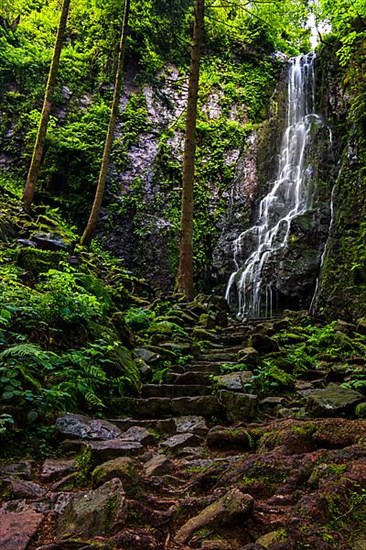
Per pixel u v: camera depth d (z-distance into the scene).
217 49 19.80
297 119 16.38
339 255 10.10
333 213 11.09
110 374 4.78
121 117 16.70
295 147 15.15
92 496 2.30
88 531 2.10
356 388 4.92
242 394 4.39
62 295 5.11
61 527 2.18
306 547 1.82
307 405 4.27
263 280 12.66
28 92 15.90
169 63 18.80
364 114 10.82
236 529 2.08
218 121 18.16
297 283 11.73
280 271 12.14
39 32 17.52
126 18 12.60
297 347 6.95
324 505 2.06
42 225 9.79
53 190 14.86
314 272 11.66
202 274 15.71
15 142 14.89
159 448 3.56
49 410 3.70
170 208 16.03
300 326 8.79
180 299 9.36
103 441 3.40
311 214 12.63
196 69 10.49
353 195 10.40
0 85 15.75
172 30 19.08
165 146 16.67
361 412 3.95
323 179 13.36
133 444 3.35
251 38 20.33
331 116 14.59
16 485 2.63
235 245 15.09
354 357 6.21
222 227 16.23
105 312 6.50
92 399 4.05
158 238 15.42
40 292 5.76
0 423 3.17
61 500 2.52
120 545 1.95
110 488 2.32
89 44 17.94
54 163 14.88
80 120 16.14
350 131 11.71
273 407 4.56
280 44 20.94
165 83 18.19
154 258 15.15
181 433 3.89
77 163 15.24
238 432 3.53
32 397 3.54
